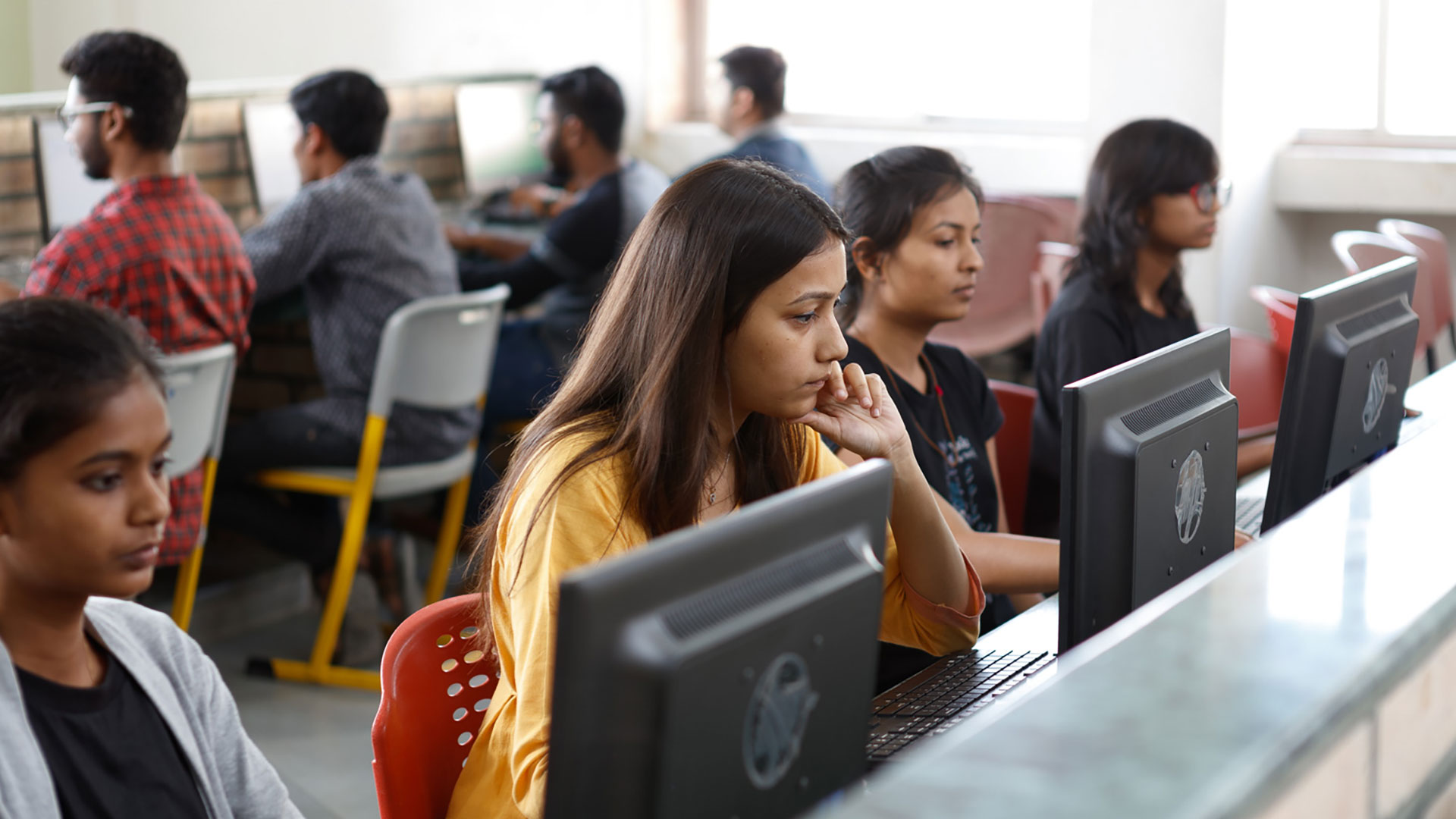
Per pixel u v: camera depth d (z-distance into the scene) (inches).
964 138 204.5
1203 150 100.3
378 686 127.3
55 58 251.0
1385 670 31.8
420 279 134.3
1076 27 199.9
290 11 234.5
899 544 62.6
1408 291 77.2
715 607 32.9
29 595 41.4
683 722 31.5
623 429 51.4
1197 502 57.2
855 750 38.5
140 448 41.2
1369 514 44.5
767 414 54.3
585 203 160.9
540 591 49.1
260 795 49.3
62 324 40.6
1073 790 25.2
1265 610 35.3
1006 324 173.5
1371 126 189.3
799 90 223.1
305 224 129.3
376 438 125.2
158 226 111.6
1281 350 115.1
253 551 145.7
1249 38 177.8
